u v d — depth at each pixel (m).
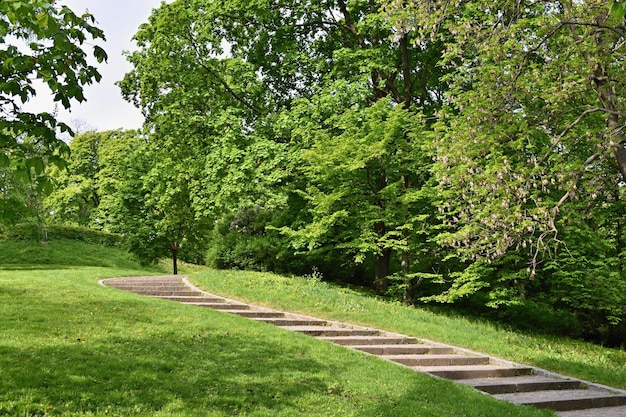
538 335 16.88
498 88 10.36
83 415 5.44
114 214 30.66
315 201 17.41
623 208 17.67
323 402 6.86
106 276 17.53
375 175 18.08
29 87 4.98
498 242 9.92
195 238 30.53
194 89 20.08
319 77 20.92
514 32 10.18
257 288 16.16
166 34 20.62
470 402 7.78
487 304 16.17
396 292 18.56
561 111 10.99
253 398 6.61
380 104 16.92
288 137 19.33
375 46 19.25
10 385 5.90
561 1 10.01
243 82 19.95
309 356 9.05
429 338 12.98
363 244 16.80
